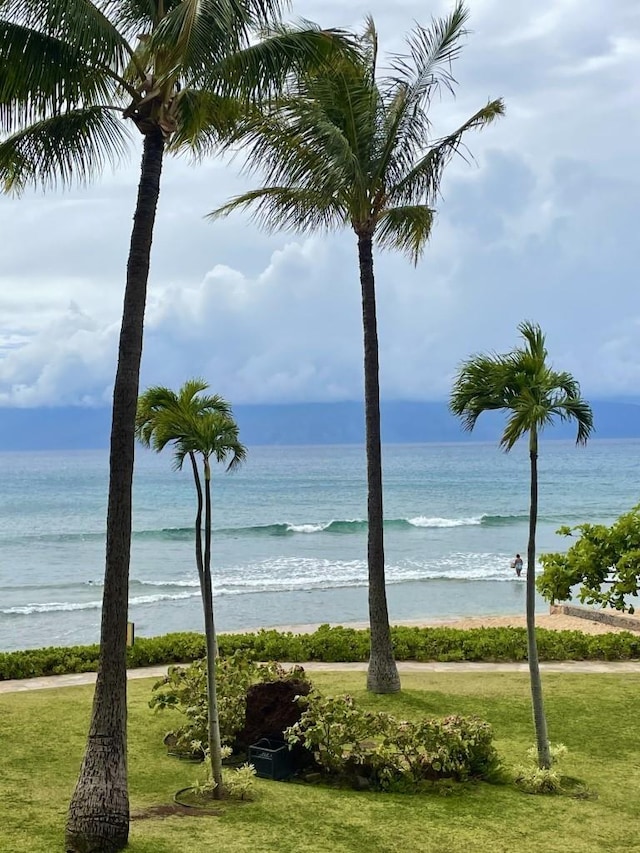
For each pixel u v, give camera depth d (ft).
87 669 49.96
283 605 100.68
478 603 101.40
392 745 30.14
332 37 26.63
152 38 23.39
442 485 350.23
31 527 206.49
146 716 38.63
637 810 27.17
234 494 312.29
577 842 24.23
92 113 26.61
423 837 24.26
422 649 52.65
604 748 34.06
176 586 116.57
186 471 472.85
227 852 22.30
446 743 29.91
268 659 52.49
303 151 39.70
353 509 252.83
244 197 43.09
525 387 29.66
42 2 22.48
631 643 52.39
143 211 24.25
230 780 27.86
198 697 33.65
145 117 24.48
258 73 25.13
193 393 28.68
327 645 52.75
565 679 45.93
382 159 41.65
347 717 30.12
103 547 166.91
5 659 48.49
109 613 23.03
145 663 51.52
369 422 42.45
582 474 419.33
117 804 22.31
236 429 27.91
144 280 24.13
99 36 23.13
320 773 30.78
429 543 167.02
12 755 32.35
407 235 45.47
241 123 36.99
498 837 24.45
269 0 25.11
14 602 106.52
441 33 41.70
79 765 31.17
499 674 47.47
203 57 23.34
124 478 23.36
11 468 572.10
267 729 31.99
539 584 39.45
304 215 43.19
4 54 22.95
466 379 31.09
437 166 42.96
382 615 42.52
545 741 30.42
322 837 23.89
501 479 385.50
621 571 36.63
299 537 179.93
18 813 25.41
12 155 27.43
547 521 208.64
